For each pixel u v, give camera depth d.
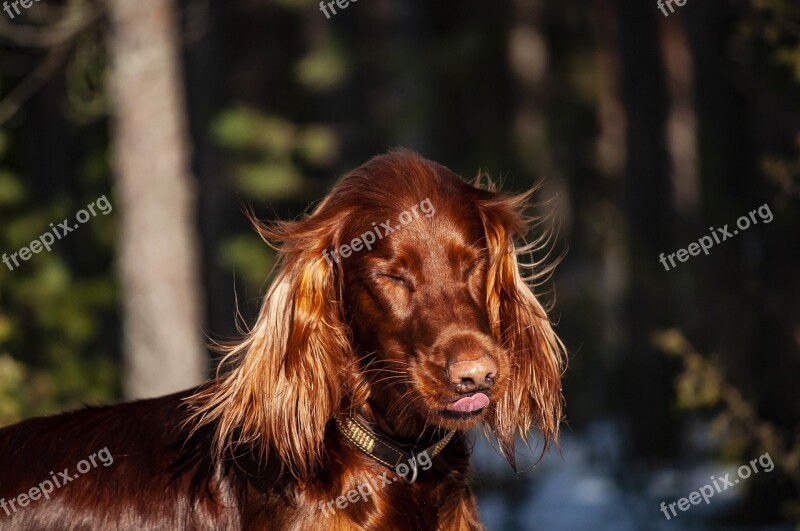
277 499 4.79
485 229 4.86
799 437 11.58
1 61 17.09
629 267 17.55
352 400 4.80
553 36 24.56
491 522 14.90
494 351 4.47
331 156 19.64
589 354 20.42
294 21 23.05
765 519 12.59
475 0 23.33
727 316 14.98
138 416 5.34
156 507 5.04
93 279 18.72
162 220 12.05
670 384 16.94
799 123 12.18
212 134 17.97
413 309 4.57
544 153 21.91
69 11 12.96
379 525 4.79
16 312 18.22
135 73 11.91
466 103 22.20
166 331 12.04
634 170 17.56
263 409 4.75
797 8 9.60
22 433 5.40
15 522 5.11
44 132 20.38
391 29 22.19
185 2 15.67
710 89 16.33
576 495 15.90
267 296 4.82
